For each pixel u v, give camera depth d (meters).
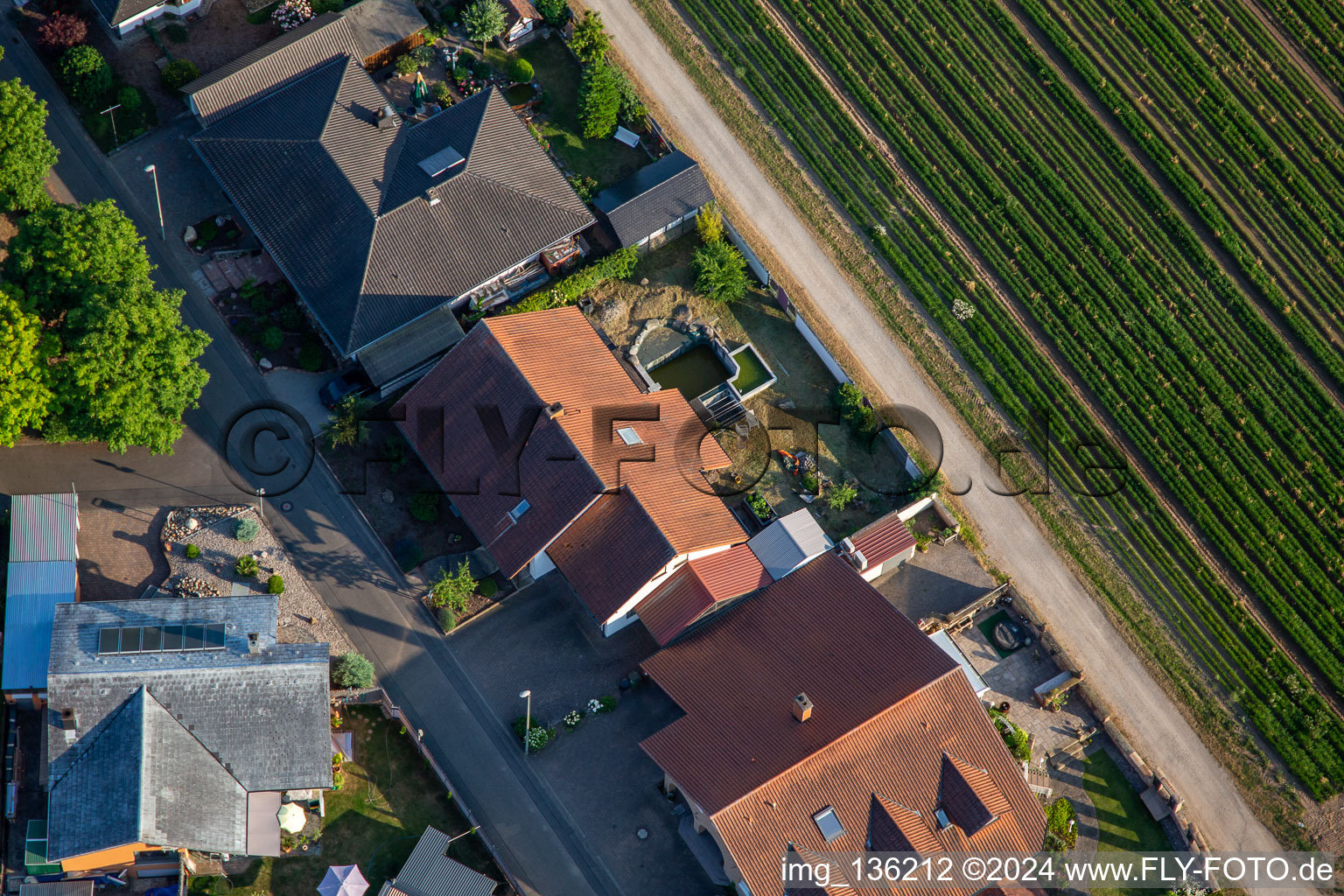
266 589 88.25
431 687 88.06
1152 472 103.00
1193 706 93.31
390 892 78.56
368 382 96.38
